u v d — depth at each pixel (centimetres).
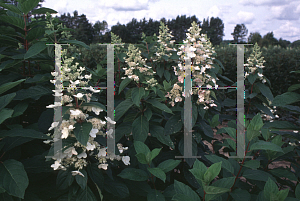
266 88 367
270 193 122
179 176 277
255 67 372
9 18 213
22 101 209
